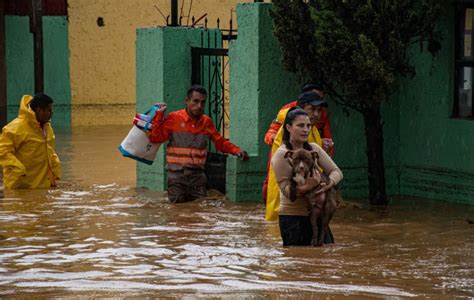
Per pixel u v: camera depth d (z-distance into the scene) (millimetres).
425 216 18484
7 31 37188
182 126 20453
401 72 19391
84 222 17562
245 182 20438
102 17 39250
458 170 20156
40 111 22188
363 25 18875
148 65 23109
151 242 15445
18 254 14477
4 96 35219
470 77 20109
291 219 14742
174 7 23250
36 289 12070
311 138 16406
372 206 19844
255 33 20297
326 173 14703
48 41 38438
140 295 11641
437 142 20641
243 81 20812
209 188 22297
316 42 19234
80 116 39188
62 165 26797
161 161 22391
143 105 23406
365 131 20312
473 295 11570
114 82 39719
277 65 20438
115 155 29156
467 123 19875
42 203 20062
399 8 18766
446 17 20141
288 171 14438
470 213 18859
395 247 14930
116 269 13328
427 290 11852
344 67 18969
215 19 40406
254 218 18000
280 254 14195
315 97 16359
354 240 15570
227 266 13406
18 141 22188
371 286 12047
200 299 11398
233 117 21219
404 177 21578
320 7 19359
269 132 17844
